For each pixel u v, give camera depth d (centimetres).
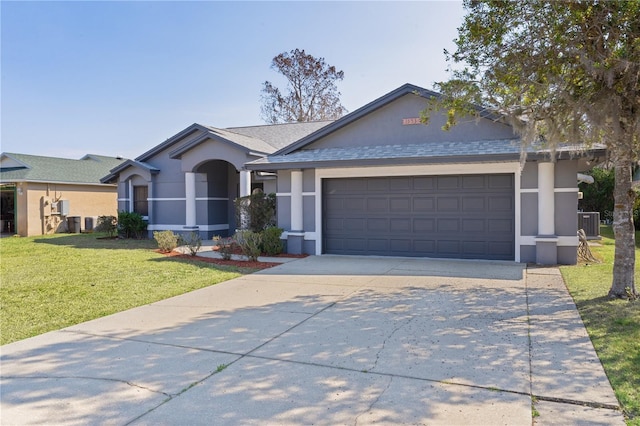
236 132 2012
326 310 687
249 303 745
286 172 1382
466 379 414
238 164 1689
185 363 471
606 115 651
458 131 1234
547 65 703
